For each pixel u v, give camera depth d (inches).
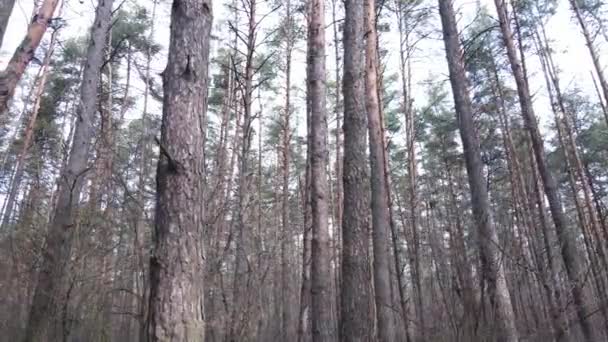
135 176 509.0
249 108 343.3
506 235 244.4
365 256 216.1
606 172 821.2
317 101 280.5
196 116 150.6
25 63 151.6
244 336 268.8
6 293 276.2
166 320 125.9
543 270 215.0
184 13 160.7
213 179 417.1
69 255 248.4
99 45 346.0
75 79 734.5
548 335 213.0
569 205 850.8
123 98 713.0
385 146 503.8
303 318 418.9
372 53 406.9
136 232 235.8
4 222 376.8
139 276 260.5
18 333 262.2
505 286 227.0
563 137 765.9
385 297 339.0
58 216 259.0
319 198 263.7
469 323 200.4
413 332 363.9
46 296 232.4
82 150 306.7
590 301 282.4
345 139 238.4
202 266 139.2
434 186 848.9
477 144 296.0
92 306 251.1
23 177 685.9
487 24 613.0
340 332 209.9
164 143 144.9
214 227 293.6
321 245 254.1
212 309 271.0
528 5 649.0
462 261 216.5
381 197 369.7
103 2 357.7
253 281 298.4
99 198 300.0
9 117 748.0
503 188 737.0
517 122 707.4
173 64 155.0
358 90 245.3
